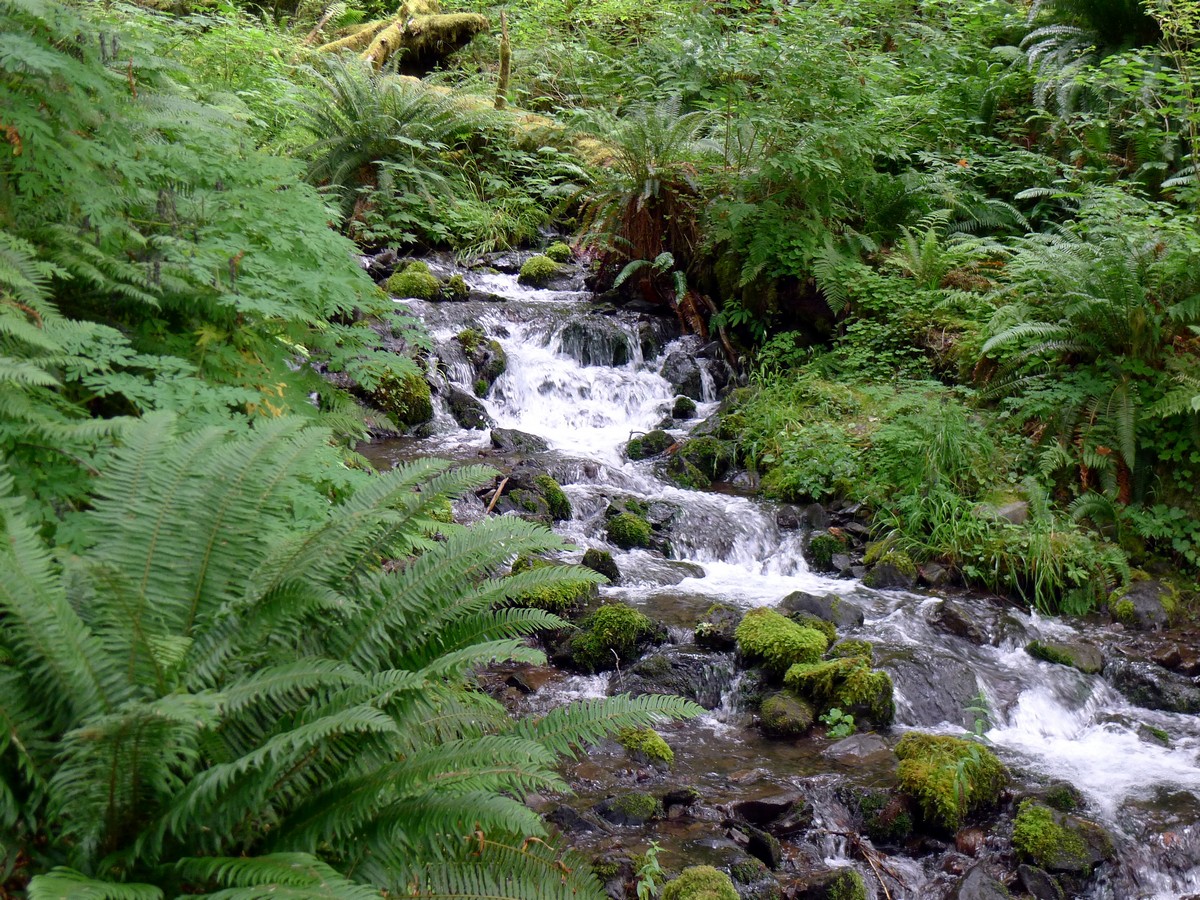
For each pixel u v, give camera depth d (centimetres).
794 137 866
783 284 886
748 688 480
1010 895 347
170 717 199
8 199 349
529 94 1378
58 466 308
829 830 379
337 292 425
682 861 340
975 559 612
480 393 810
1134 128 910
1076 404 660
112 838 220
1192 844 376
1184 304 617
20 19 355
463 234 1080
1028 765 436
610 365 885
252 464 267
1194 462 628
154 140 426
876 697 457
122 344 365
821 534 648
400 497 285
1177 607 584
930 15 1255
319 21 1448
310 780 242
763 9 1224
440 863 241
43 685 224
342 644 268
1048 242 790
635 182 923
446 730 269
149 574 248
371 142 1079
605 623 494
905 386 777
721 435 778
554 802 377
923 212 912
